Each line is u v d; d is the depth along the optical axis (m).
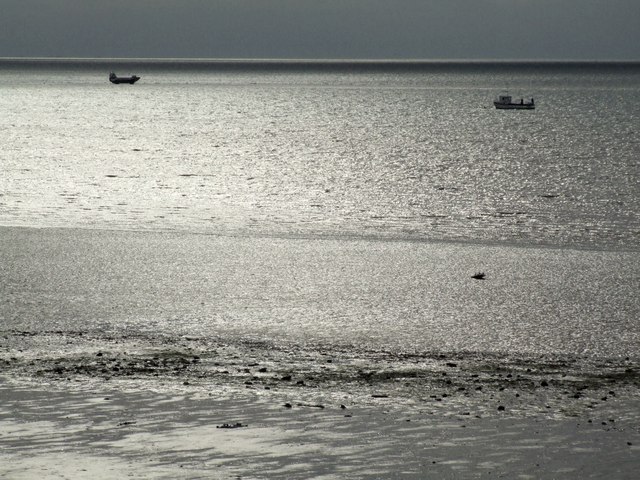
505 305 90.88
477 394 59.88
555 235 143.88
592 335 79.44
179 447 48.72
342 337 78.25
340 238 136.75
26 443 49.25
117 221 152.88
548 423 53.44
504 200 184.50
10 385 60.59
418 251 123.00
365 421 53.59
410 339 77.56
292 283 101.06
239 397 58.41
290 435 50.94
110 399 57.59
